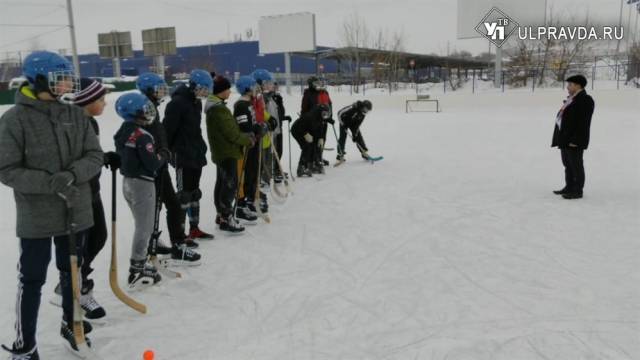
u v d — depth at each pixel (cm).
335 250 463
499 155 978
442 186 717
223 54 4534
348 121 890
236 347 296
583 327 307
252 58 4459
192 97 454
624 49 2717
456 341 295
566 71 2658
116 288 335
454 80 2978
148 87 395
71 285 287
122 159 359
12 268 430
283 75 3947
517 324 313
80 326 281
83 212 280
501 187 700
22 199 257
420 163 913
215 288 383
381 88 2988
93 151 275
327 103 812
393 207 608
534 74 2638
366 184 743
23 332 264
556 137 628
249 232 522
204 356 286
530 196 642
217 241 495
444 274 399
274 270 418
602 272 392
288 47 2922
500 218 548
